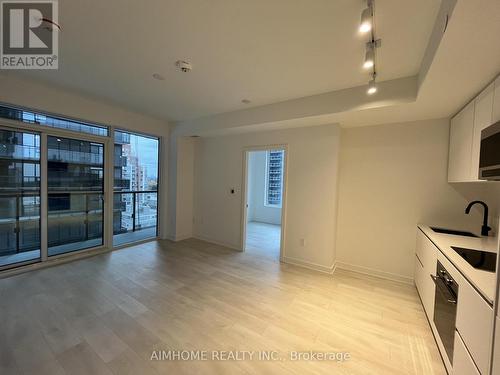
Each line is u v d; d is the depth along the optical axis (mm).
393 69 2213
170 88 2924
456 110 2525
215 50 2047
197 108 3697
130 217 4844
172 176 4754
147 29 1787
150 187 4879
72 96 3256
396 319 2262
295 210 3635
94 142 3734
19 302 2363
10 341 1814
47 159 3215
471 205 2418
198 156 4969
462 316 1424
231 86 2783
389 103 2441
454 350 1521
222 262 3670
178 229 4789
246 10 1544
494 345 1062
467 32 1263
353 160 3420
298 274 3271
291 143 3666
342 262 3527
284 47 1960
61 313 2197
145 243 4539
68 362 1635
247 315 2271
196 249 4266
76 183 3572
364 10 1411
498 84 1657
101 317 2162
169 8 1548
